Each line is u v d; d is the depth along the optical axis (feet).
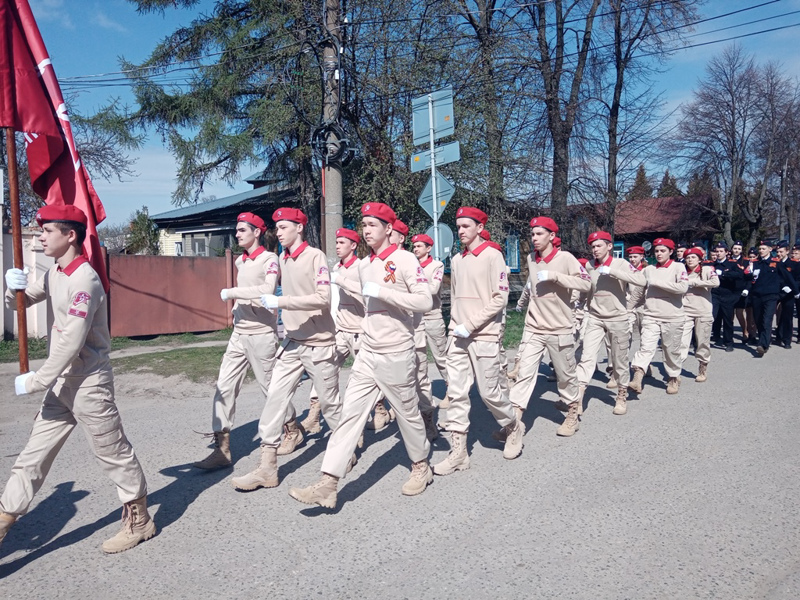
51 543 12.52
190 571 11.35
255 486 15.17
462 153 51.96
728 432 20.16
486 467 16.99
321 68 34.42
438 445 19.34
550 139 65.67
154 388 27.63
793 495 14.79
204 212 75.31
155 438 20.07
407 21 50.93
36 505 14.44
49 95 14.21
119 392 27.20
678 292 24.53
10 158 13.03
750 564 11.51
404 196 52.24
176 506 14.35
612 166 77.30
